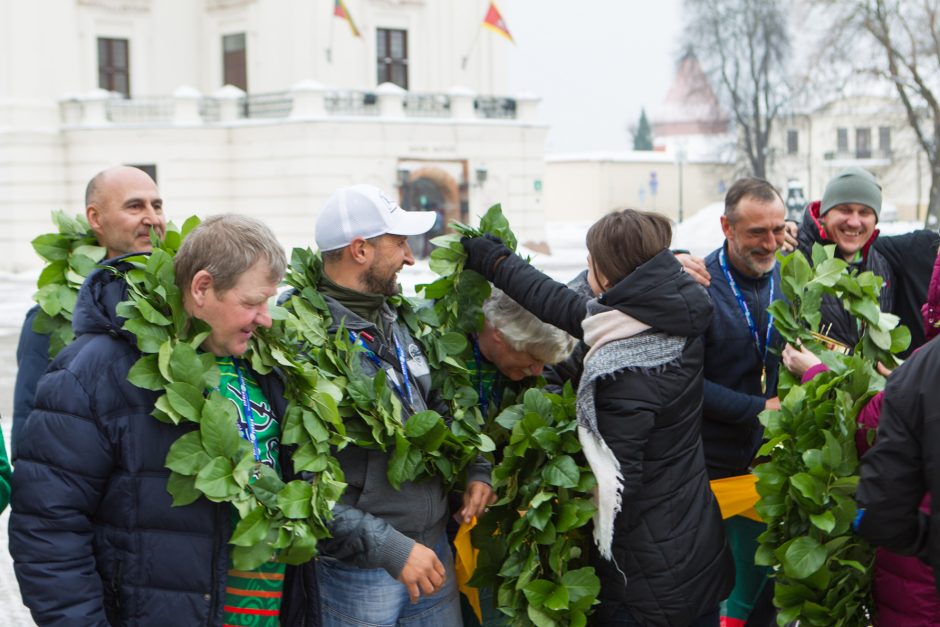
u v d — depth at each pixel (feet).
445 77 108.37
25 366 12.86
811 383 11.32
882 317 12.88
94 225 13.44
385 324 10.89
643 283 10.33
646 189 196.54
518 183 104.32
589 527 11.23
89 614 8.46
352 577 10.50
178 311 8.89
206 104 97.81
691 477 10.89
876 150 189.16
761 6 153.28
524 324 11.33
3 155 96.12
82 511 8.61
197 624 8.73
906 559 10.48
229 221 8.95
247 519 8.77
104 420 8.65
